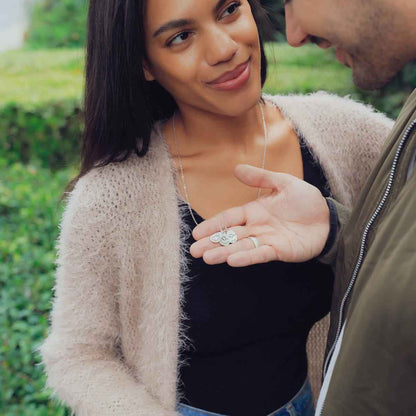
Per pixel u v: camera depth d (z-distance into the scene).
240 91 1.16
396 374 0.85
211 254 1.14
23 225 3.92
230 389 1.34
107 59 1.14
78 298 1.24
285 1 1.10
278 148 1.36
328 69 4.76
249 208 1.23
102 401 1.20
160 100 1.34
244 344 1.31
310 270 1.31
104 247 1.21
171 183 1.27
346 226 1.15
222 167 1.31
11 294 3.24
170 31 1.09
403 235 0.87
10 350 2.88
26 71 6.47
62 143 5.36
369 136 1.44
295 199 1.22
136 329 1.29
